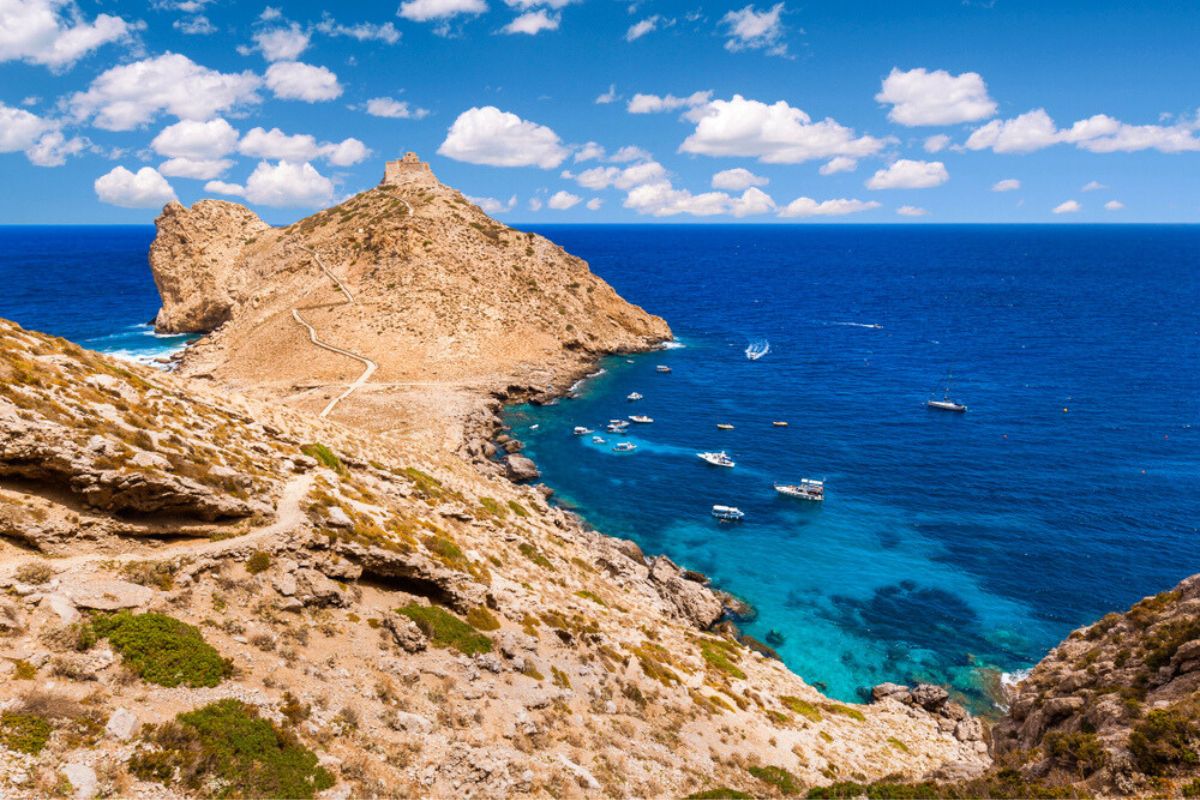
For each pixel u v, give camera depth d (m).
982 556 64.62
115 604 19.64
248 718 18.05
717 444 95.62
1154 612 26.14
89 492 22.20
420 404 98.38
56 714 15.15
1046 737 23.41
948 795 23.06
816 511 74.56
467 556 36.91
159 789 14.93
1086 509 73.62
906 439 96.75
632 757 25.91
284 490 30.97
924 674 49.41
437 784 19.52
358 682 22.56
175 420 31.39
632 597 50.75
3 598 17.94
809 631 54.09
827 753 33.31
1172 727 18.84
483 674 27.19
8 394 23.22
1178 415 104.50
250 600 23.53
